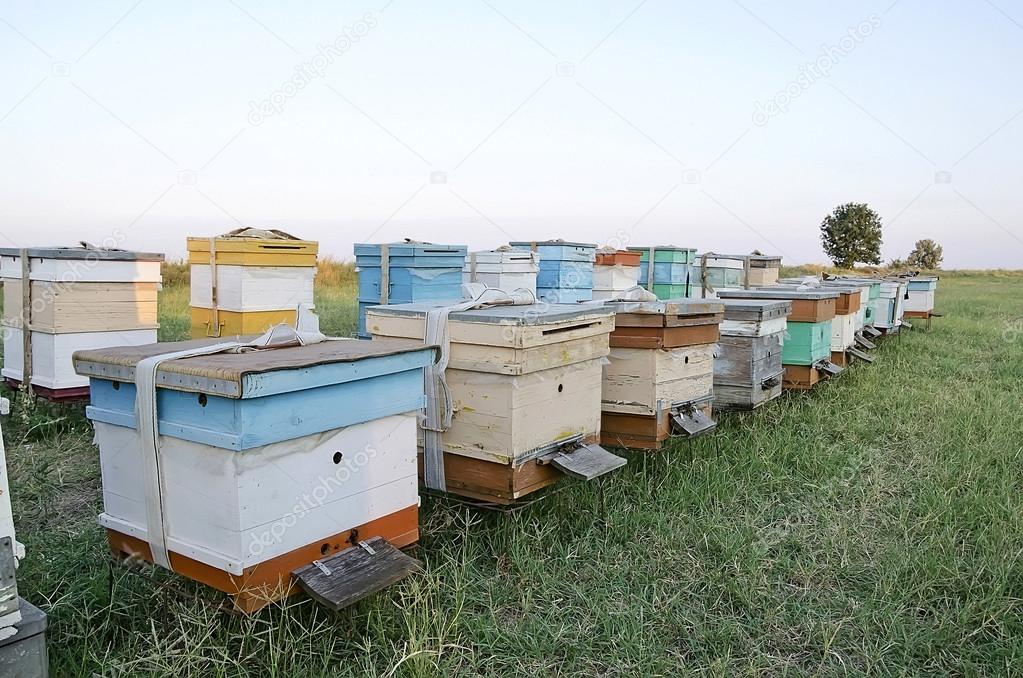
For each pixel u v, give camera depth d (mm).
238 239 7707
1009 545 4047
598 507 4641
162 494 2910
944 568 3787
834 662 3166
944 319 16969
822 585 3814
